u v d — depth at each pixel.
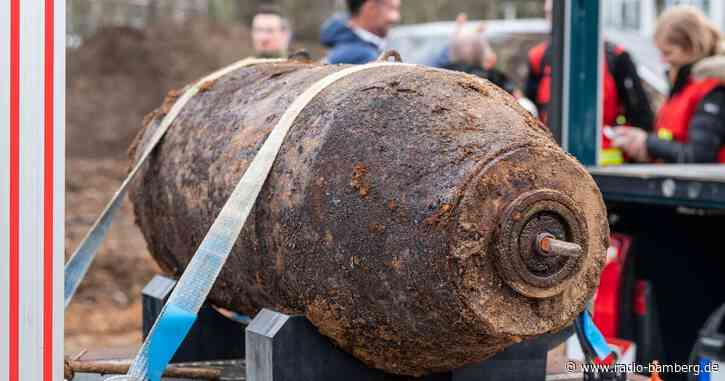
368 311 2.29
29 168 1.94
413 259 2.16
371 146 2.29
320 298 2.33
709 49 5.20
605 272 4.16
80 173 15.20
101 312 8.27
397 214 2.20
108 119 18.67
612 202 4.29
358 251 2.25
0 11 1.90
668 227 4.22
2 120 1.91
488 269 2.12
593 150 4.26
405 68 2.50
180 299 2.36
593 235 2.25
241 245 2.52
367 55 5.22
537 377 2.59
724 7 9.68
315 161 2.34
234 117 2.73
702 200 3.57
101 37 20.33
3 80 1.90
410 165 2.22
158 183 2.96
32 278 1.95
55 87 1.96
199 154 2.76
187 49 20.98
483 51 6.28
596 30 4.23
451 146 2.21
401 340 2.31
